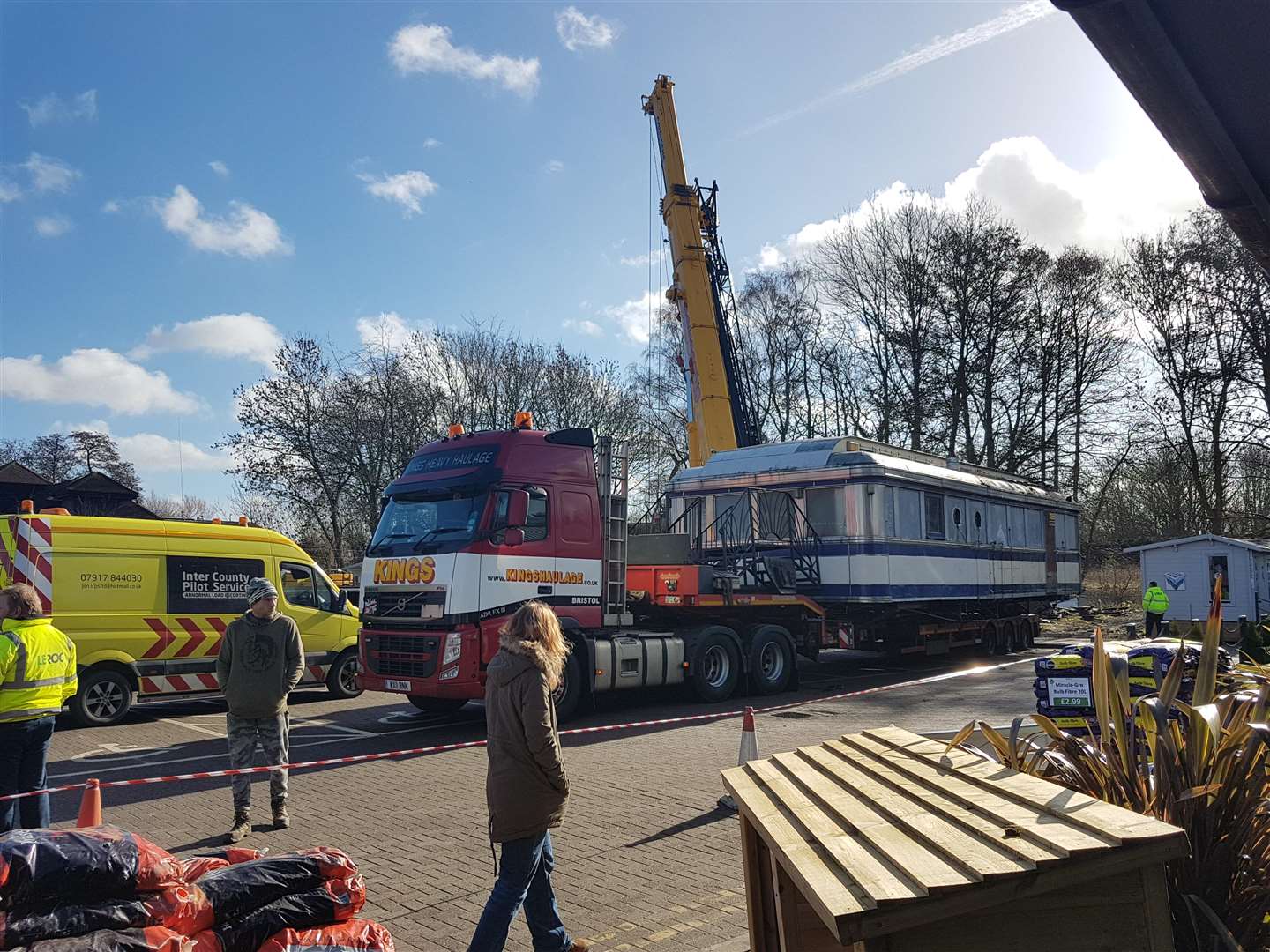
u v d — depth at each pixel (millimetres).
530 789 4289
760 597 14828
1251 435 37469
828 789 3600
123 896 3436
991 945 2590
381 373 36594
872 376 43188
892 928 2422
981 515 20359
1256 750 3289
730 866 6109
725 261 23297
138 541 13273
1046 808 2896
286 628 7305
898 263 41375
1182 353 38500
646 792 8242
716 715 12023
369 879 6023
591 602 12508
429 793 8438
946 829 2867
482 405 39250
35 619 6633
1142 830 2564
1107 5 2576
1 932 3135
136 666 13023
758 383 46531
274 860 3887
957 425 40531
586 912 5324
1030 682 16469
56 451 64688
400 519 12281
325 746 11016
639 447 44062
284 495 35250
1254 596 29562
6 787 6418
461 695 11383
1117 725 3781
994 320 39750
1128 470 41719
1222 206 3258
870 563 16094
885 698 14508
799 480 16906
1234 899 3293
